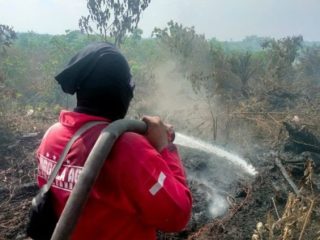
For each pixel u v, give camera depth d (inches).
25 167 192.4
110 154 47.1
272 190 167.2
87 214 48.4
